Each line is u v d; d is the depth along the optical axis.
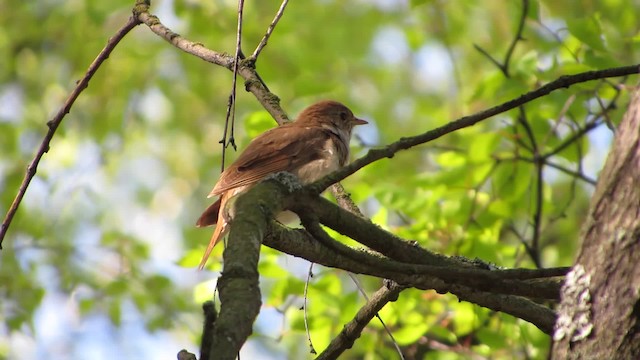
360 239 5.36
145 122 18.73
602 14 12.72
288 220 8.25
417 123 18.44
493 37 16.67
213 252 9.67
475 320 9.83
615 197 4.24
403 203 10.23
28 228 14.84
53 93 17.44
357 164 5.17
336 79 17.78
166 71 17.83
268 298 9.68
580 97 10.09
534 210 11.20
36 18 17.88
